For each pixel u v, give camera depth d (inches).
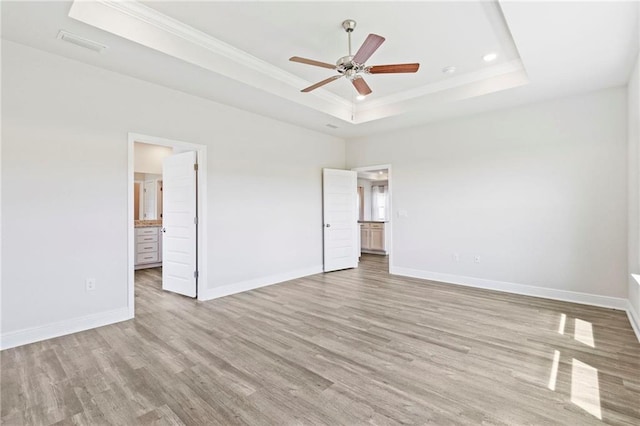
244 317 136.3
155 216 289.9
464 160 192.9
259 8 106.5
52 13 92.1
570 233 157.6
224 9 107.1
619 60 120.8
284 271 207.0
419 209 213.8
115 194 131.9
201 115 161.5
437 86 170.2
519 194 172.7
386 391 80.4
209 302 158.7
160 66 125.7
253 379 86.6
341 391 80.7
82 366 93.9
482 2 103.5
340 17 111.5
